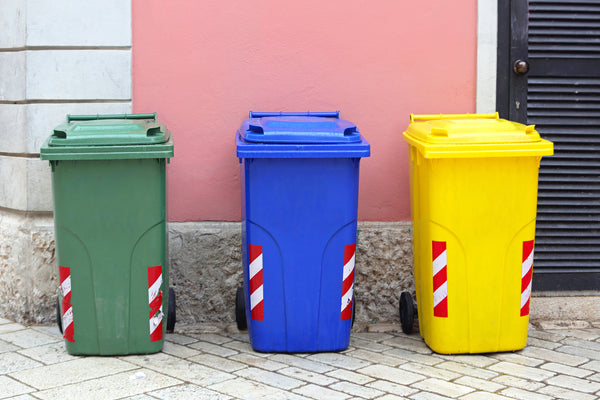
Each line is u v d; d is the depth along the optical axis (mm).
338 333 5156
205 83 5805
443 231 4996
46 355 5090
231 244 5863
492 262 5031
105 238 4914
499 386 4555
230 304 5902
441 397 4367
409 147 5488
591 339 5543
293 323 5098
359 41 5848
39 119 5750
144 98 5801
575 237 6066
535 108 6004
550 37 5973
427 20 5875
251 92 5836
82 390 4445
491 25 5895
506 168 4922
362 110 5898
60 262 4969
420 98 5922
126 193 4883
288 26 5812
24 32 5703
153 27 5754
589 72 6012
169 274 5855
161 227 4980
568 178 6035
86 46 5723
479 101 5938
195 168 5848
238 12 5777
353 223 5062
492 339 5117
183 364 4922
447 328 5102
